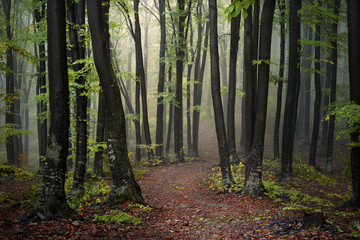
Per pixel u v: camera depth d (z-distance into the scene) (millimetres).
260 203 9977
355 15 8961
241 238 6223
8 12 19844
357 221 6504
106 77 8758
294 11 13797
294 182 13867
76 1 10789
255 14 12492
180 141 21078
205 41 25141
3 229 5684
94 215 7430
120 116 9039
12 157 18719
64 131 7066
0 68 9852
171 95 19688
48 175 6953
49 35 6883
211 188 12688
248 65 11258
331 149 18453
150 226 7164
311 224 6164
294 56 13867
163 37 21688
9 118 18516
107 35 9273
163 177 15875
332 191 13148
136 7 19031
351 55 9078
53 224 6305
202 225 7582
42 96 12289
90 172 14617
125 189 8961
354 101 9094
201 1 20109
